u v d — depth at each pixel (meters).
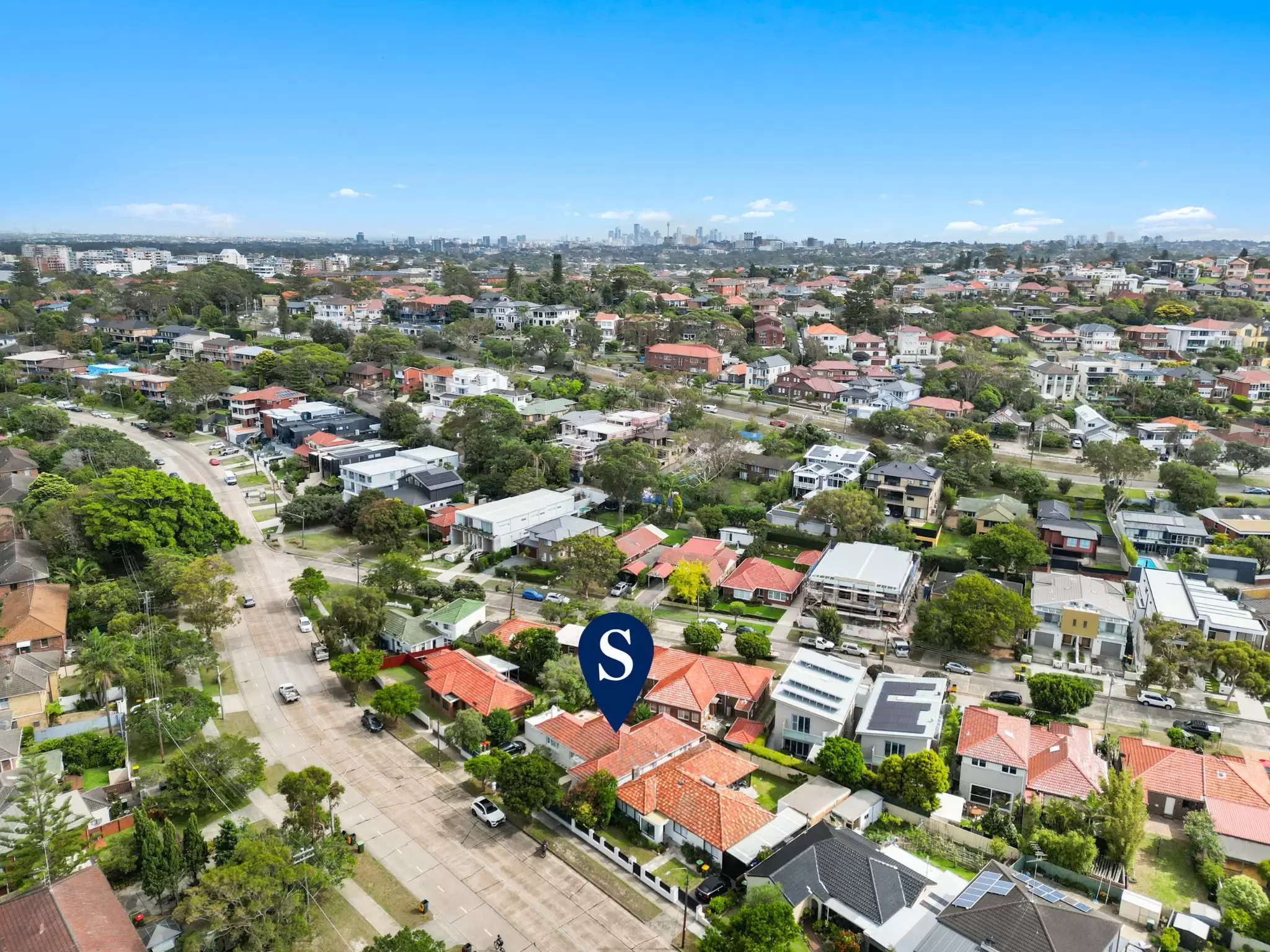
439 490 123.25
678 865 56.81
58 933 42.16
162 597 89.81
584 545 96.62
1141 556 108.56
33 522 100.56
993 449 148.88
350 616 82.88
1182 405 161.38
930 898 51.78
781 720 71.06
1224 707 77.12
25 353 199.38
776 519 116.81
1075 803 59.06
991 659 85.44
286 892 48.19
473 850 57.62
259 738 70.75
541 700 74.94
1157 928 50.91
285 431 154.00
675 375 186.38
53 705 71.44
